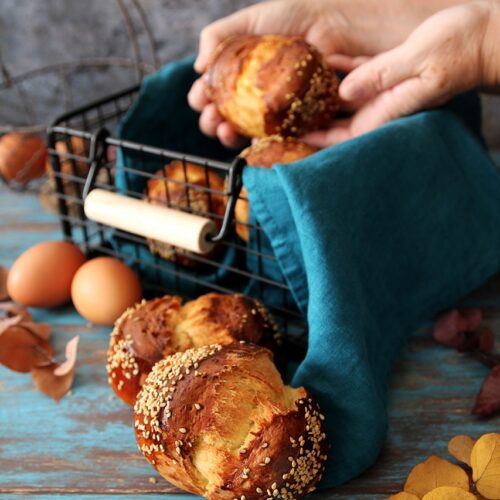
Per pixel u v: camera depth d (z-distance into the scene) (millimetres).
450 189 729
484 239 751
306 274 673
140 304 686
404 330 714
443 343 721
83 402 689
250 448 578
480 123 825
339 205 651
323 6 801
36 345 718
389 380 695
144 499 618
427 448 643
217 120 788
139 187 780
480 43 702
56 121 775
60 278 751
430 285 726
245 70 745
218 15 955
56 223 896
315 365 631
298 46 741
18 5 976
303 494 596
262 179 657
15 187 940
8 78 980
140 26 974
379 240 688
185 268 764
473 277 748
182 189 742
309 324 639
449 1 796
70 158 774
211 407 586
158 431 590
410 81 723
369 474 629
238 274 754
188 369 602
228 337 659
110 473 635
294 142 734
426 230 716
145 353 653
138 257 772
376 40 814
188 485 593
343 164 661
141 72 973
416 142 705
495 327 737
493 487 596
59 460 645
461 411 668
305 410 596
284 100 731
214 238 671
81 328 754
